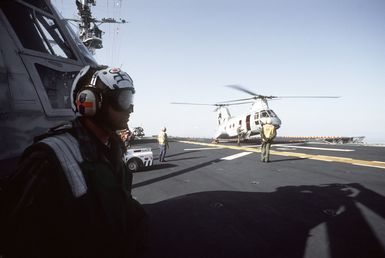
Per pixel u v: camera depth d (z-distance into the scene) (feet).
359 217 14.74
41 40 10.50
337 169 29.73
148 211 16.67
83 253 3.48
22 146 8.42
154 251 11.35
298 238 12.38
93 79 4.43
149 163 32.65
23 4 10.05
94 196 3.66
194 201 18.61
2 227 3.09
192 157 45.55
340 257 10.61
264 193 20.31
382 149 50.37
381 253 10.83
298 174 27.43
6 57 8.63
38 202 3.21
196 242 12.18
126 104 4.55
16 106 8.50
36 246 3.16
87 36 80.12
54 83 10.46
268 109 72.18
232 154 48.42
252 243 12.01
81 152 3.80
